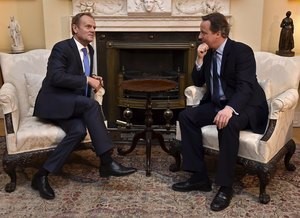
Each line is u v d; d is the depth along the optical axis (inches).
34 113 97.7
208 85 98.0
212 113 95.2
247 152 87.4
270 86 100.3
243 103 87.6
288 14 127.1
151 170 105.7
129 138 126.1
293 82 98.6
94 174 103.3
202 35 91.7
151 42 135.6
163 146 114.0
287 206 86.7
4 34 141.9
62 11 132.5
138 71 146.9
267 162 86.4
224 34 90.7
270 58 103.9
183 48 135.8
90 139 97.4
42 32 140.6
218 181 86.9
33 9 138.6
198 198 90.6
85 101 91.3
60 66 91.4
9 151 90.5
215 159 112.7
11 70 106.7
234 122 85.1
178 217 82.3
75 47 95.0
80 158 113.9
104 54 137.6
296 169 106.4
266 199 87.6
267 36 138.1
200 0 129.4
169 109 128.0
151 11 128.6
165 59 146.6
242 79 89.7
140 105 140.3
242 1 130.2
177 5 129.7
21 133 90.4
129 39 135.7
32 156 91.4
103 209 85.4
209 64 96.8
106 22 132.3
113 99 142.9
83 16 93.7
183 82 140.6
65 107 91.6
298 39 138.4
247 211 84.7
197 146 93.6
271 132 85.4
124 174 93.4
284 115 90.1
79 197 90.7
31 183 96.0
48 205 87.2
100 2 130.3
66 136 90.7
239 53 90.9
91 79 93.4
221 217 82.4
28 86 106.4
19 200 89.4
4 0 138.1
